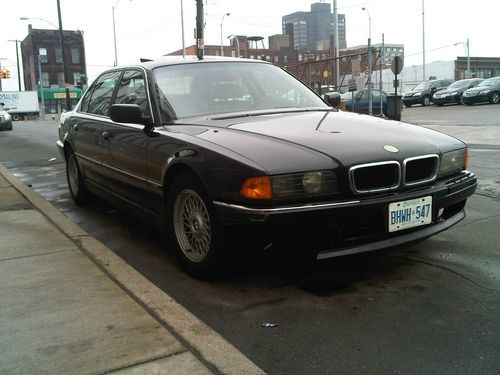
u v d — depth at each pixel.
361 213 3.31
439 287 3.59
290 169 3.22
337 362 2.68
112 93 5.40
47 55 75.19
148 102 4.47
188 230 3.90
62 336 2.88
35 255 4.26
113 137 4.90
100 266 4.00
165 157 3.95
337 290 3.59
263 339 2.94
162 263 4.29
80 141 5.92
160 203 4.21
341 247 3.35
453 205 4.04
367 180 3.39
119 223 5.60
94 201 6.50
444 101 30.70
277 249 3.31
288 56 90.81
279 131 3.75
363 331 3.00
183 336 2.86
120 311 3.18
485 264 4.01
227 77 4.82
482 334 2.93
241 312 3.29
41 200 6.33
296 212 3.18
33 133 21.16
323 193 3.27
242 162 3.28
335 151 3.41
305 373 2.59
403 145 3.63
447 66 62.72
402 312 3.22
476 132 13.83
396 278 3.77
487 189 6.70
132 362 2.60
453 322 3.08
